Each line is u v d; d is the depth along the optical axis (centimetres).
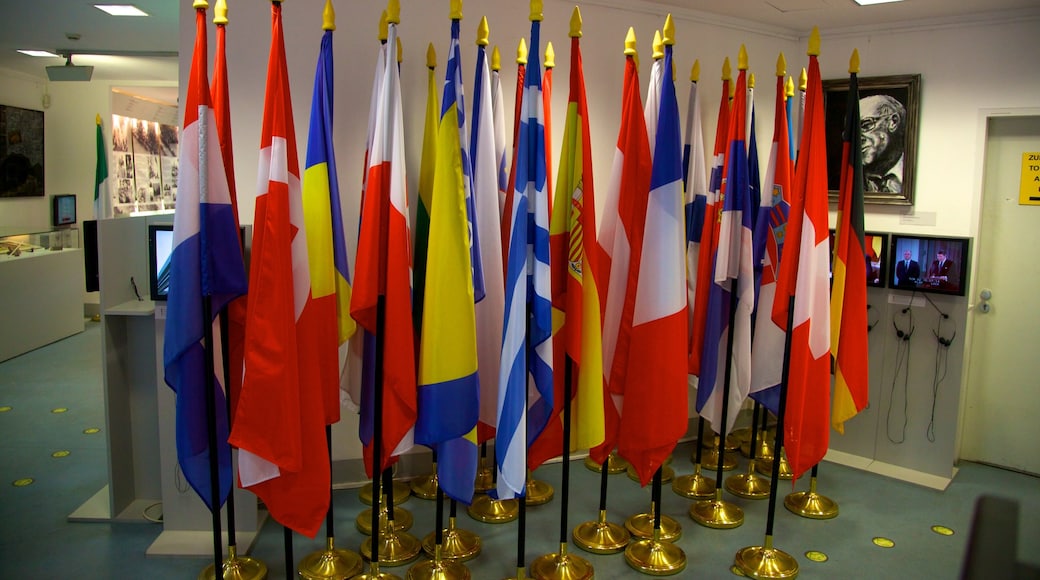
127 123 857
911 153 436
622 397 297
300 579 286
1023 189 414
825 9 410
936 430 404
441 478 267
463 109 282
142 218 336
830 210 475
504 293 292
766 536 307
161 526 326
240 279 250
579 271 268
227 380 262
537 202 258
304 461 252
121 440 332
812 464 316
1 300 620
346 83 348
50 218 847
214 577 276
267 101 246
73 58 687
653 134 311
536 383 266
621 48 409
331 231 268
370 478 378
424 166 305
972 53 414
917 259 400
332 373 270
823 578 300
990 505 117
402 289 254
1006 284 424
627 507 364
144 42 608
